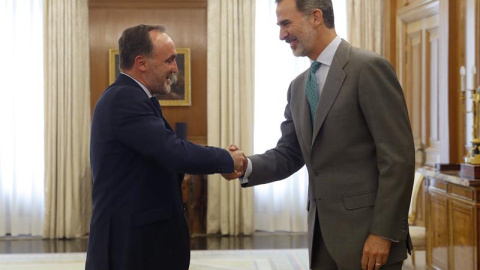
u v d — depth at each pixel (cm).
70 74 701
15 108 716
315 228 254
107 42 727
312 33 247
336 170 244
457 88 525
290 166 288
